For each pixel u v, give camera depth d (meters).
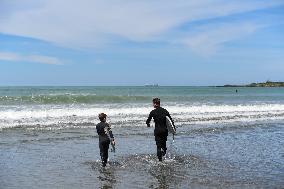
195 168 10.98
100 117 11.41
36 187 8.80
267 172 10.46
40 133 17.45
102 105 32.06
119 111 26.83
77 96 38.34
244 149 14.31
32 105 31.05
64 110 26.00
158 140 11.98
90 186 8.94
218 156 12.88
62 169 10.76
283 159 12.41
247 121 24.11
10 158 12.15
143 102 37.81
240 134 18.41
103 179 9.65
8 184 9.04
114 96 39.91
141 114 25.77
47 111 25.19
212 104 36.84
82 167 11.06
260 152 13.70
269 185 9.04
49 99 36.09
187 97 49.94
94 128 19.31
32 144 14.68
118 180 9.55
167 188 8.77
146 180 9.55
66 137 16.45
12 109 26.58
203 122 22.86
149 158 12.52
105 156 11.18
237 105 35.59
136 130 19.03
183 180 9.54
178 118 24.42
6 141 15.20
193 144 15.35
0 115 23.02
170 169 10.86
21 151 13.30
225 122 23.20
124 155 13.01
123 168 11.00
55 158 12.27
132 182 9.34
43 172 10.36
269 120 25.03
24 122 20.84
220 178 9.73
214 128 20.31
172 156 12.88
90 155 12.84
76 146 14.46
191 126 21.00
